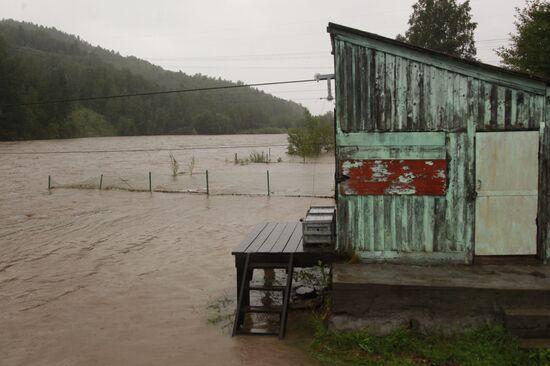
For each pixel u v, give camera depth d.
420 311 6.80
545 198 7.55
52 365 6.86
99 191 26.42
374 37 7.51
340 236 7.98
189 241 14.77
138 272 11.53
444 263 7.74
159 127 113.31
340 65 7.72
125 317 8.67
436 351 6.34
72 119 86.69
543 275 7.09
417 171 7.70
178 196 24.41
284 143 76.75
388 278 7.08
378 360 6.42
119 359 7.00
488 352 6.21
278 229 10.30
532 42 14.45
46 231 16.42
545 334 6.37
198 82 185.75
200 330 7.98
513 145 7.55
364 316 6.93
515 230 7.65
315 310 8.51
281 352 6.98
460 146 7.62
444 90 7.58
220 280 10.81
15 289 10.34
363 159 7.80
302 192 25.17
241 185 28.58
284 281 10.33
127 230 16.52
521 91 7.47
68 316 8.76
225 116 124.88
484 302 6.65
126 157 49.28
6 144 62.88
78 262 12.49
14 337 7.86
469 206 7.66
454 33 39.12
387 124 7.70
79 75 113.00
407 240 7.79
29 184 29.28
